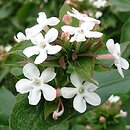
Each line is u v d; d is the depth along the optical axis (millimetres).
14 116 198
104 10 412
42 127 199
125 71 234
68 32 186
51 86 193
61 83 196
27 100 200
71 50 192
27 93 201
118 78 231
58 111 198
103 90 225
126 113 337
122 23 414
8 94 246
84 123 340
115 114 337
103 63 199
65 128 308
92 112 337
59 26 198
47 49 184
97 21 193
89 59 190
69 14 194
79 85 190
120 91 226
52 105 199
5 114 240
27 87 189
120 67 192
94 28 194
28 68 189
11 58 386
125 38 300
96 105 195
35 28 192
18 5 558
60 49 183
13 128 197
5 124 239
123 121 338
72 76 189
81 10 394
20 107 200
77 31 186
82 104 191
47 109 198
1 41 552
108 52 207
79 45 188
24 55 188
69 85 198
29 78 190
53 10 478
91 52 194
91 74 182
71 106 201
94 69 195
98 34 184
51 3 478
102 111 338
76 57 190
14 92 279
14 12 560
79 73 184
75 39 183
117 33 361
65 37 187
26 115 200
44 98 202
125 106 342
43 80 189
